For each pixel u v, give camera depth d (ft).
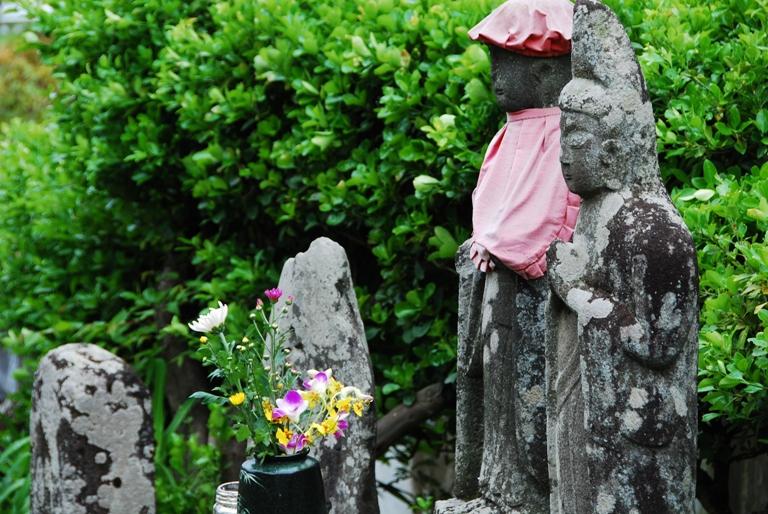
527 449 12.03
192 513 18.79
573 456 10.58
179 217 20.42
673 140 13.46
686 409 10.07
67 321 20.95
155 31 19.52
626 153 10.19
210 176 18.66
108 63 19.74
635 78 10.26
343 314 13.92
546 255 10.65
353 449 13.79
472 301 12.79
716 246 12.64
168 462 19.75
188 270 20.80
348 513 13.73
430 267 16.61
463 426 13.14
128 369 15.42
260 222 19.17
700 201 13.29
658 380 9.98
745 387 12.13
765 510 15.10
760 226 12.33
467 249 12.91
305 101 16.89
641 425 9.98
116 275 20.94
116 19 19.31
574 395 10.61
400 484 25.07
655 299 9.83
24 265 21.98
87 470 14.98
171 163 19.22
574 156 10.32
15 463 19.29
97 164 19.65
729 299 12.21
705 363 12.13
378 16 16.55
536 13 11.71
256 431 11.61
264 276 18.28
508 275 12.05
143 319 20.76
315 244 14.06
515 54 11.92
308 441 11.67
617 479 10.09
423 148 15.53
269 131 17.57
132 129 19.07
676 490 10.05
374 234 16.61
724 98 13.71
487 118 14.90
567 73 11.91
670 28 14.11
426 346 16.61
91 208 20.97
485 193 12.10
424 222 15.66
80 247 21.20
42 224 20.98
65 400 15.01
